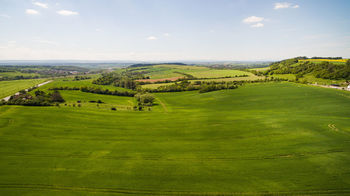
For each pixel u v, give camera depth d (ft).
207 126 182.50
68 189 94.79
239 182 97.04
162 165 115.55
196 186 95.40
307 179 96.32
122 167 114.32
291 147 129.39
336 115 196.65
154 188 94.89
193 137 158.51
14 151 134.51
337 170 101.71
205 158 122.11
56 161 121.70
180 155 127.34
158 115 233.35
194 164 115.44
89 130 177.99
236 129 169.58
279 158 117.29
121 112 245.86
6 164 117.29
